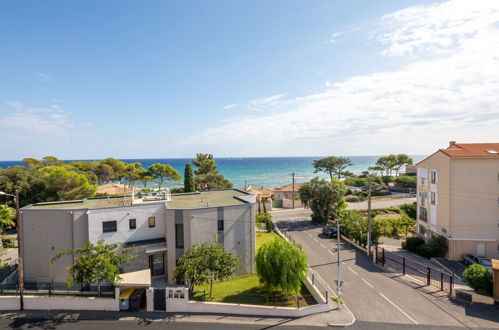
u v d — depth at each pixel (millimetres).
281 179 149625
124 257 20219
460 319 17844
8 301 18844
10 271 24578
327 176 162125
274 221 52375
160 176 71750
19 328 16578
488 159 30172
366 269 27766
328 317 18172
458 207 30469
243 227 25797
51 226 22984
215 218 24484
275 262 19906
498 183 30125
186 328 16797
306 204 51031
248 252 26031
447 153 31281
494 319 17781
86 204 26531
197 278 18344
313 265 28859
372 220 38906
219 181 64500
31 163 71125
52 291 21172
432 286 23516
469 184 30391
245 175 170750
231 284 23219
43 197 41062
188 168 50875
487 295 20578
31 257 23016
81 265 18656
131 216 24141
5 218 32625
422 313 18703
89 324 17125
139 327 16859
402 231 42938
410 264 29375
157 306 18922
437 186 32844
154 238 24969
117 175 77438
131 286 19312
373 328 16859
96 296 19828
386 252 33844
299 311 18344
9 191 39562
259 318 18078
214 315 18406
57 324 17094
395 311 19031
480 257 28297
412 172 92312
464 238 30203
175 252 23641
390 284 23891
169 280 23406
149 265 24375
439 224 32406
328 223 49125
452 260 30141
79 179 42250
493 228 30031
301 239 39406
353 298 21078
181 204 27031
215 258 19500
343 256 31938
